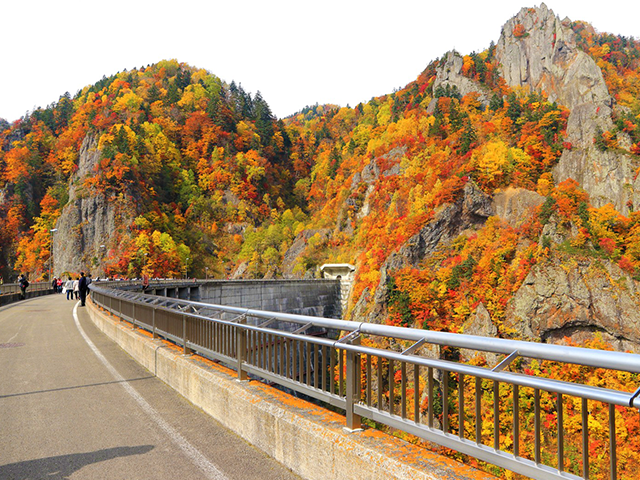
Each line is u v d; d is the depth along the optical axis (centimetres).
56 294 5034
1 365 934
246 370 513
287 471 382
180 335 774
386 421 313
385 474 277
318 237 16225
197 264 16662
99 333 1444
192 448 445
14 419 561
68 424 535
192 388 620
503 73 18800
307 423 369
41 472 396
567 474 210
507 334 8962
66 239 14475
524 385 224
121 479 376
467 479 244
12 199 16400
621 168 12100
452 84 18500
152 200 16850
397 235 11919
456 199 11750
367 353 326
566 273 9112
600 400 192
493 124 14900
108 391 692
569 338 8731
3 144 19225
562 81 16988
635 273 8956
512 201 11494
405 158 15275
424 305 9706
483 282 9725
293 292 8988
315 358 399
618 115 14025
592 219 10025
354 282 11738
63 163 17588
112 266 13525
